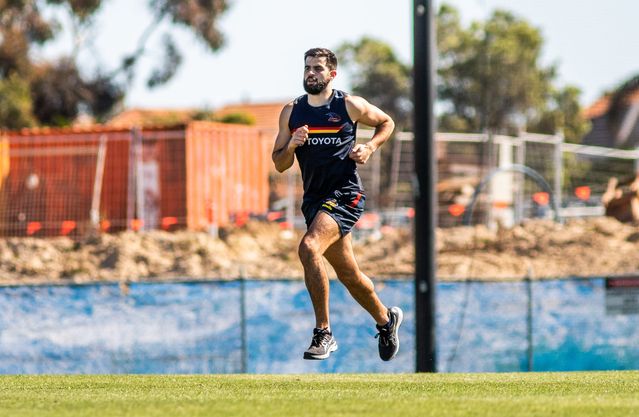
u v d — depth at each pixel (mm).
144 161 95438
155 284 49844
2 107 159625
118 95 173750
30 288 50031
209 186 96938
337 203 25656
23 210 96125
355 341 50250
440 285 51531
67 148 96688
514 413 20188
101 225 92938
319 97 25766
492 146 100625
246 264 81875
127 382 27766
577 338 51000
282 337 50344
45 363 49688
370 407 21031
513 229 85812
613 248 81625
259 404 21594
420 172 43625
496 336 51156
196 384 27141
